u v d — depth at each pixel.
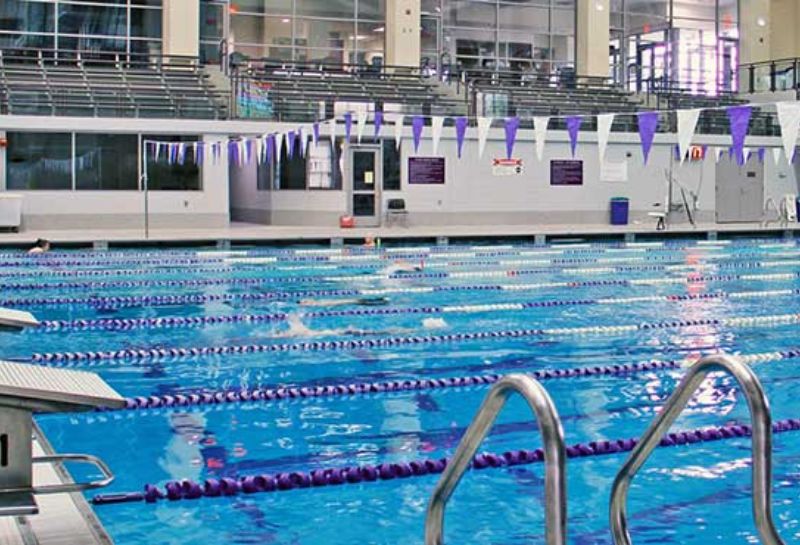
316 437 5.05
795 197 23.36
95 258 14.62
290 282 11.97
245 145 17.64
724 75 28.38
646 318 9.27
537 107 21.89
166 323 8.87
